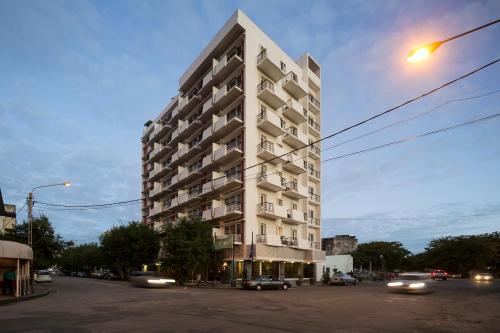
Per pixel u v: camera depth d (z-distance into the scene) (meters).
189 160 50.84
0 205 38.34
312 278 43.44
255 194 39.47
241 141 40.25
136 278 32.00
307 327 10.99
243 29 41.66
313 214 50.47
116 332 9.73
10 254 19.98
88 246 82.00
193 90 52.16
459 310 15.99
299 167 44.16
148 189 72.12
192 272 37.34
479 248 66.94
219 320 11.93
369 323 12.08
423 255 78.06
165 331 9.91
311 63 55.31
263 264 39.41
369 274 58.66
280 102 43.09
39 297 21.38
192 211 48.00
